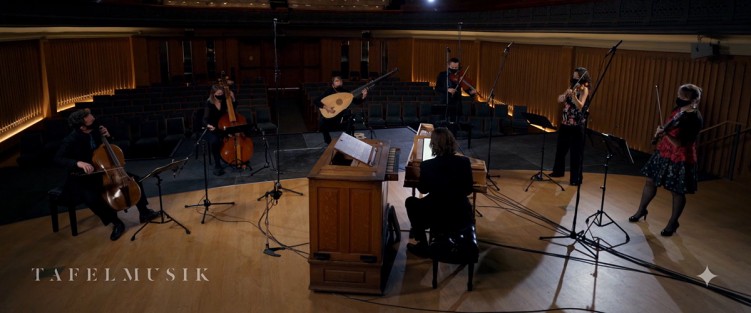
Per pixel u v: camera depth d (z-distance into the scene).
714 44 7.43
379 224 4.04
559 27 10.95
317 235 4.12
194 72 18.27
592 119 10.63
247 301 4.09
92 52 14.27
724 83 7.61
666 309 3.98
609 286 4.32
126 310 3.96
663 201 6.40
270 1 18.41
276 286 4.32
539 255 4.88
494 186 6.94
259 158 8.29
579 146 6.92
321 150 8.75
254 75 19.64
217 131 7.29
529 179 7.30
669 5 7.99
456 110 8.24
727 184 7.23
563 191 6.76
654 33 8.24
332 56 19.84
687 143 5.02
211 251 4.99
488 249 5.01
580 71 6.79
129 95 12.80
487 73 14.99
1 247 5.09
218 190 6.79
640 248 5.03
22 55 10.86
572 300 4.10
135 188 5.31
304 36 19.55
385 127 11.62
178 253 4.95
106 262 4.76
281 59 19.81
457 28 15.56
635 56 9.34
